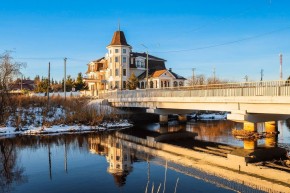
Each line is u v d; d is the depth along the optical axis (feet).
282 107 84.43
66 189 57.41
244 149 91.15
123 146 103.86
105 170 70.79
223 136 121.39
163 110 151.74
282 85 81.92
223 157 82.07
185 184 58.39
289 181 58.95
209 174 65.41
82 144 107.96
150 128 153.38
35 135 130.00
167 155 87.40
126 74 281.13
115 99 182.50
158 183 59.72
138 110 186.60
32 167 74.59
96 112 166.20
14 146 104.32
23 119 154.71
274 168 68.95
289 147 91.56
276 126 117.70
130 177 64.49
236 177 62.34
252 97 89.81
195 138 119.44
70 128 144.77
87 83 328.49
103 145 106.01
